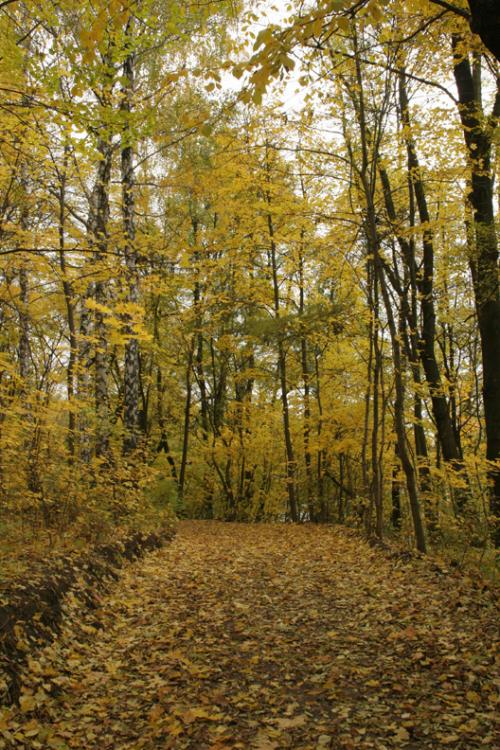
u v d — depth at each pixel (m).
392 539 12.80
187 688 4.41
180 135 9.60
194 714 3.92
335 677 4.56
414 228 10.72
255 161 13.15
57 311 13.65
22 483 8.05
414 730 3.64
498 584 6.75
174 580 8.02
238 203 15.53
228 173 13.81
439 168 10.48
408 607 6.28
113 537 8.98
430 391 12.51
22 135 7.37
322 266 16.27
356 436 18.00
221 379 23.92
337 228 11.80
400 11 7.22
